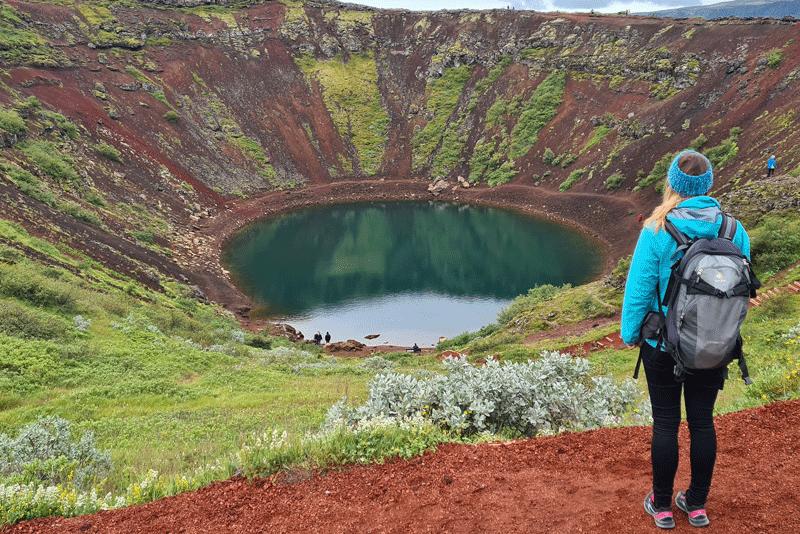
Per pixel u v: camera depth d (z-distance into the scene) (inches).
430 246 3043.8
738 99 3016.7
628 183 3221.0
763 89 2913.4
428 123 4719.5
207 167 3769.7
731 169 2608.3
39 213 1754.4
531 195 3700.8
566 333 1378.0
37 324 843.4
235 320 1934.1
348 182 4318.4
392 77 5162.4
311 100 4842.5
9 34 3361.2
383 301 2281.0
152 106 3855.8
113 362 811.4
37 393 652.1
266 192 3917.3
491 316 2101.4
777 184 1424.7
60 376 716.7
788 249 1116.5
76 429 548.1
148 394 703.1
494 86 4660.4
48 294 969.5
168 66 4303.6
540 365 304.8
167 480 204.4
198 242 2812.5
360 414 263.7
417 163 4503.0
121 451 472.1
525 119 4234.7
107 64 3890.3
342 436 184.2
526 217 3459.6
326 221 3560.5
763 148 2544.3
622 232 2883.9
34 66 3284.9
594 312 1445.6
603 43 4136.3
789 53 2942.9
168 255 2395.4
